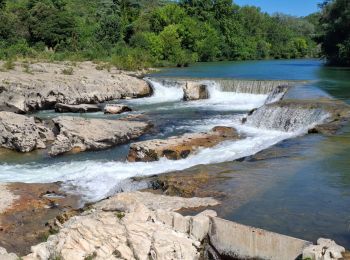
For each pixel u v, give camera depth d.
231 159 20.95
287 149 20.72
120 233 11.96
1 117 28.67
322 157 19.22
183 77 52.12
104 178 20.69
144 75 56.03
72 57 68.19
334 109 27.73
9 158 26.06
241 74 55.97
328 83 42.31
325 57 74.19
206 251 12.04
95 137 27.53
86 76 47.84
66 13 82.31
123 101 44.47
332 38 68.56
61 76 46.34
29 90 40.12
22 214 16.91
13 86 40.06
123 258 11.41
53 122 30.47
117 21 86.25
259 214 13.76
